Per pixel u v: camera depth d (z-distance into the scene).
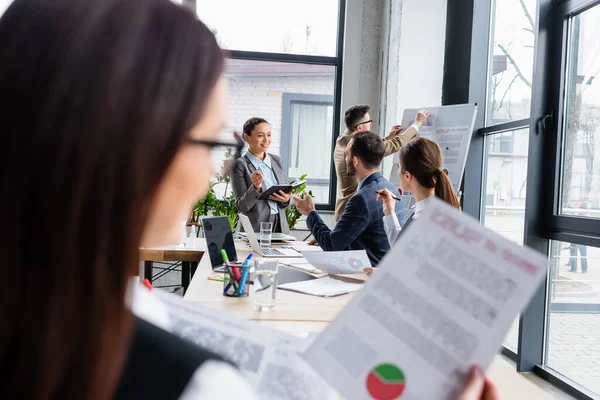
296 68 5.10
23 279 0.31
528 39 3.36
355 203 2.33
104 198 0.32
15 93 0.32
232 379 0.36
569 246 2.84
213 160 0.42
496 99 3.82
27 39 0.33
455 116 3.70
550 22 2.91
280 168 3.54
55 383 0.31
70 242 0.31
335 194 5.16
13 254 0.31
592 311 2.66
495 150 3.77
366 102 4.86
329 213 5.08
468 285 0.56
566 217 2.79
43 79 0.32
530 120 2.97
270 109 5.13
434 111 3.82
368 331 0.58
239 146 0.43
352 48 4.83
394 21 4.44
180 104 0.36
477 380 0.51
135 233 0.34
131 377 0.34
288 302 1.54
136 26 0.35
